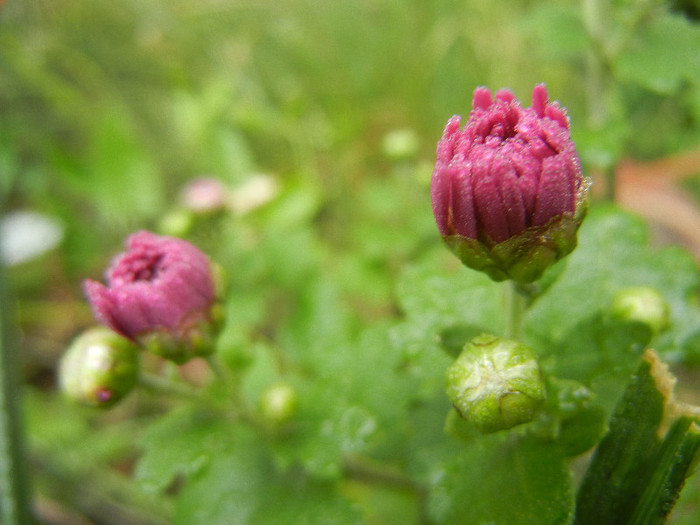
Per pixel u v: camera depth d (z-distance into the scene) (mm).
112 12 180
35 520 95
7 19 170
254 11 178
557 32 92
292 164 177
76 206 183
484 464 59
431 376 68
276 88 181
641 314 67
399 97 173
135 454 139
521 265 49
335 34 177
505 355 53
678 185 141
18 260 159
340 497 79
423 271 72
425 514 90
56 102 179
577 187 48
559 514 54
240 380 87
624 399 55
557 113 49
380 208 136
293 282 126
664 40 87
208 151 162
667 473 51
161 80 186
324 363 94
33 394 147
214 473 82
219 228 133
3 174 164
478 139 49
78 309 162
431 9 169
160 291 63
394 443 88
